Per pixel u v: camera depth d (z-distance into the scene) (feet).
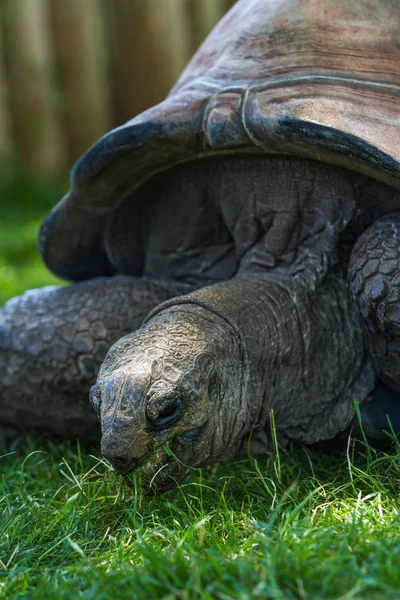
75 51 49.32
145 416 9.91
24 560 9.39
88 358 13.28
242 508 10.23
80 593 8.21
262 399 11.43
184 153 12.81
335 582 7.80
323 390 12.27
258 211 13.10
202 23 50.49
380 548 8.23
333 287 12.66
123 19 46.68
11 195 44.98
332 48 12.62
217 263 13.98
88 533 10.18
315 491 9.62
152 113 12.77
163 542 9.55
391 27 12.80
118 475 11.27
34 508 10.86
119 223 14.48
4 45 49.52
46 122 50.21
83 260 15.52
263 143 12.09
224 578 7.89
